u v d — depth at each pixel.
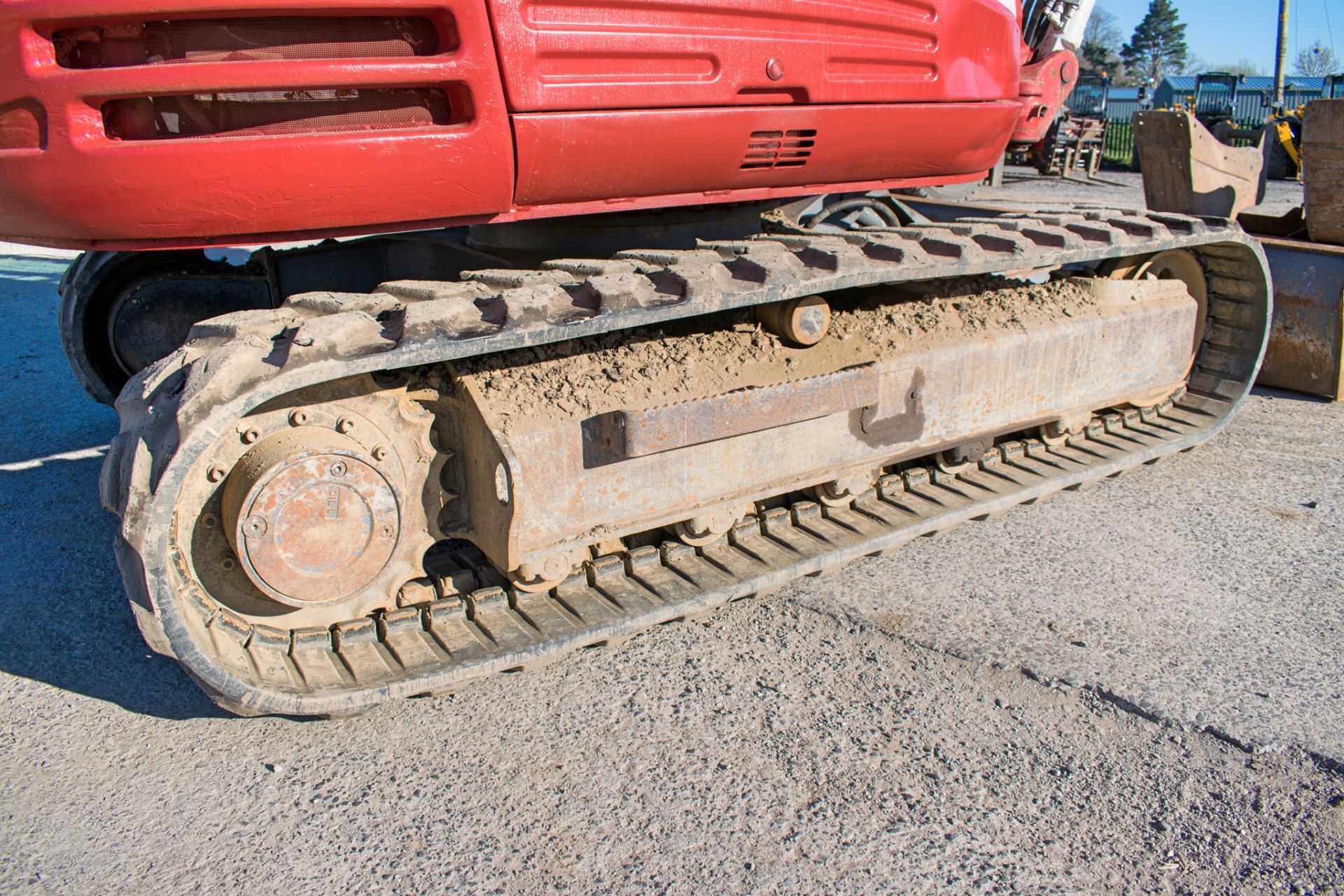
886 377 3.33
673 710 2.72
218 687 2.36
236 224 2.47
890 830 2.27
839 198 4.48
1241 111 26.91
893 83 3.31
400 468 2.65
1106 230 3.66
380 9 2.39
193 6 2.25
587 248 3.49
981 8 3.48
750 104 3.01
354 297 2.68
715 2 2.81
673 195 3.08
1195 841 2.25
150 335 4.01
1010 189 15.50
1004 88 3.67
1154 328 4.20
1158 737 2.61
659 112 2.82
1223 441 4.83
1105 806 2.36
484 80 2.54
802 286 2.85
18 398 5.44
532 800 2.38
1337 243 5.43
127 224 2.42
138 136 2.36
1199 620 3.18
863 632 3.11
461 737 2.62
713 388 3.01
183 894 2.09
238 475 2.43
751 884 2.11
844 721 2.67
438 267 3.93
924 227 3.60
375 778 2.46
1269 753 2.54
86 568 3.56
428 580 2.98
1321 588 3.39
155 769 2.50
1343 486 4.28
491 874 2.14
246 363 2.29
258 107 2.40
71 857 2.20
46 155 2.31
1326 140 5.29
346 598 2.65
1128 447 4.30
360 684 2.54
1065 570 3.51
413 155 2.52
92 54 2.29
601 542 3.09
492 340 2.42
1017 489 3.80
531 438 2.70
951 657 2.96
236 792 2.42
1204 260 4.61
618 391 2.89
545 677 2.89
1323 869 2.17
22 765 2.50
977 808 2.35
